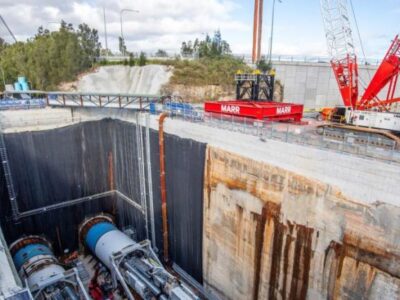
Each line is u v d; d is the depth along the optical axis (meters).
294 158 17.30
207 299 26.08
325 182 15.91
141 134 31.17
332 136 17.52
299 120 25.30
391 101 27.92
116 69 52.91
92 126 35.41
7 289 13.12
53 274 22.56
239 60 54.25
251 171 19.98
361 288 14.84
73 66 51.81
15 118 31.73
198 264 26.72
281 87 50.34
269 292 19.89
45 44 53.09
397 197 13.14
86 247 32.78
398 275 13.34
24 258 26.31
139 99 31.83
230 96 48.34
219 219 23.34
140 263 23.22
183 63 50.84
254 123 21.11
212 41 65.62
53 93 33.56
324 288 16.58
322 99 53.12
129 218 36.47
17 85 44.88
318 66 51.09
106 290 26.19
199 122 25.03
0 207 31.17
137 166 32.69
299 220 17.39
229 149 21.59
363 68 52.00
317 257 16.72
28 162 32.09
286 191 17.91
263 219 19.56
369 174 14.07
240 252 21.77
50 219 34.16
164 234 30.36
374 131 22.48
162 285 19.48
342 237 15.43
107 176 37.53
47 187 33.56
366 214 14.33
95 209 37.28
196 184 25.27
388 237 13.59
